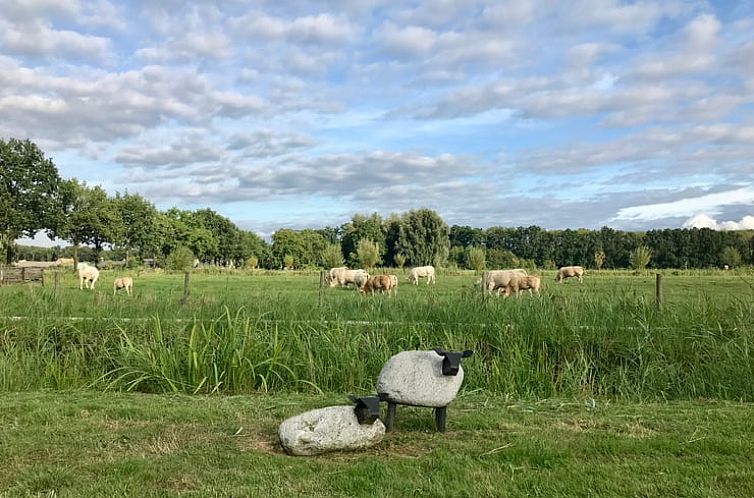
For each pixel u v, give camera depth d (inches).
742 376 317.1
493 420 243.3
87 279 1156.5
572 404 282.8
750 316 379.2
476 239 3905.0
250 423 237.6
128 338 374.3
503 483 168.7
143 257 3481.8
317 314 414.6
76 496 157.0
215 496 157.9
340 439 196.9
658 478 172.7
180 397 301.9
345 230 3257.9
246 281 1444.4
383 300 472.1
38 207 2431.1
